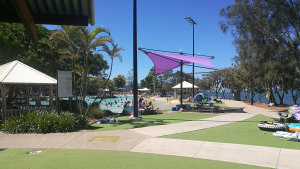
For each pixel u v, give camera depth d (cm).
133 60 1402
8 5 253
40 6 269
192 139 775
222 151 623
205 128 998
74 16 294
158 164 520
